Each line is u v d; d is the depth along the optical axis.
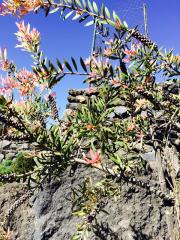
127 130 0.72
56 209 1.12
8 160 1.86
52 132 0.58
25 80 0.53
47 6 0.51
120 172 0.68
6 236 0.82
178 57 0.53
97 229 1.04
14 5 0.49
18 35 0.56
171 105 0.66
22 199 0.87
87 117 0.55
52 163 0.59
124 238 1.04
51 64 0.50
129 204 1.07
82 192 0.74
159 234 1.03
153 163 1.07
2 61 0.55
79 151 0.67
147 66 0.53
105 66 0.52
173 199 0.73
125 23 0.53
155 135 0.88
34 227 1.13
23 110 0.61
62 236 1.08
